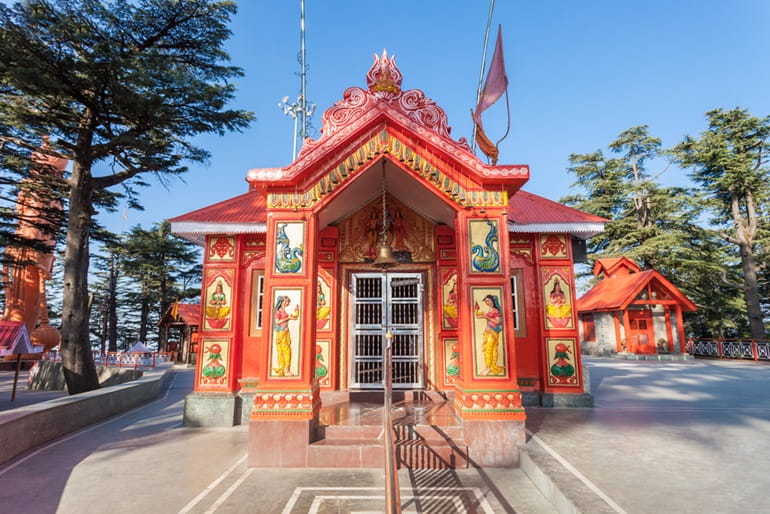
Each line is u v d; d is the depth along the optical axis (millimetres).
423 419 6625
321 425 6250
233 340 8859
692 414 8008
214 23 14875
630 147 32344
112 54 12453
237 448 6832
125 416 10031
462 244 6477
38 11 12000
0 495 4926
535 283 9305
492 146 7148
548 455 5406
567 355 9016
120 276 39500
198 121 15398
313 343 6383
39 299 24969
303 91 15500
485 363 6145
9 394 15305
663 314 23734
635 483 4398
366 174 6996
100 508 4504
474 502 4625
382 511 4383
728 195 27812
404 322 9250
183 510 4441
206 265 9148
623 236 30250
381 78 6855
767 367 18328
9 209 16891
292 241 6496
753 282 25281
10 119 14312
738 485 4336
